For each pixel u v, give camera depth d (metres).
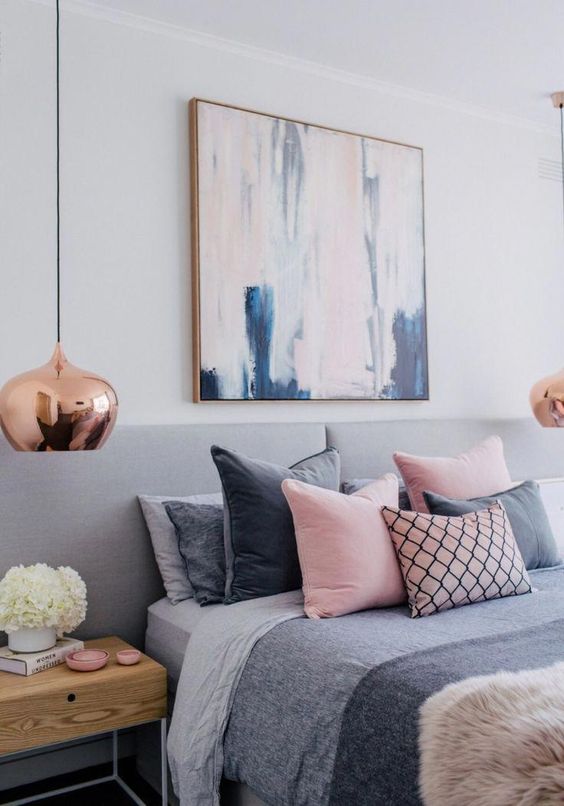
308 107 3.28
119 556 2.68
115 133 2.84
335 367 3.26
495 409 3.79
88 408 1.87
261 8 2.83
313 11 2.85
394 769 1.56
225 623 2.24
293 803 1.81
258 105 3.15
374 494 2.61
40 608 2.21
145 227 2.88
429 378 3.57
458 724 1.48
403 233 3.48
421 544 2.35
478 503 2.72
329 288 3.25
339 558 2.28
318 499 2.36
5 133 2.63
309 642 2.01
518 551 2.53
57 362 1.96
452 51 3.18
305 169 3.21
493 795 1.33
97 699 2.15
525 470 3.76
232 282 3.02
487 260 3.80
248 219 3.06
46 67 2.71
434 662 1.78
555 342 4.03
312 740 1.79
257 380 3.06
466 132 3.75
